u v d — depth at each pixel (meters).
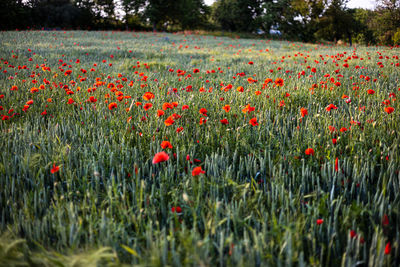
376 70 7.58
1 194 2.06
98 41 22.30
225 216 1.85
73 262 1.29
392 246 1.59
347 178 2.21
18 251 1.59
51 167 2.37
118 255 1.57
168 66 10.16
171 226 1.55
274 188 2.12
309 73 7.81
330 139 2.92
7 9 41.31
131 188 2.16
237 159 2.76
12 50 13.48
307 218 1.73
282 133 3.25
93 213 1.82
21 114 4.02
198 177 2.22
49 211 1.84
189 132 3.31
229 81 6.88
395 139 2.79
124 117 3.67
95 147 2.77
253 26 51.22
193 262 1.35
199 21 60.41
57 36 25.88
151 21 50.38
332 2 36.66
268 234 1.66
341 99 4.65
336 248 1.66
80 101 4.54
